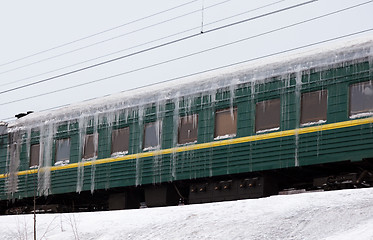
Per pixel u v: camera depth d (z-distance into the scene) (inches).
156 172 703.7
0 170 866.1
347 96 581.9
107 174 747.4
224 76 668.7
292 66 620.7
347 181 601.3
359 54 577.9
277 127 624.1
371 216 423.8
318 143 593.3
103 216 585.0
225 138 656.4
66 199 844.0
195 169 673.6
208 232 458.9
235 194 661.3
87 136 778.8
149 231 492.7
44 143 819.4
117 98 755.4
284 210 471.2
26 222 625.0
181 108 695.7
